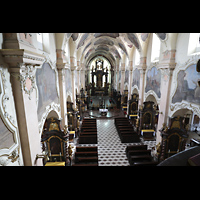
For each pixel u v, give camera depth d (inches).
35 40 218.7
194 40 316.5
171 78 387.5
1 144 150.8
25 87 184.2
